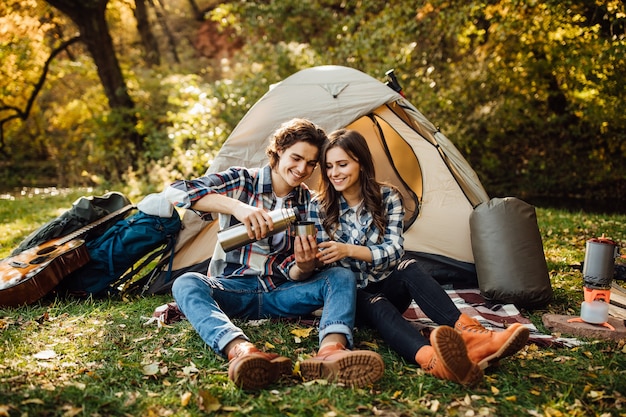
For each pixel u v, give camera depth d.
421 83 9.56
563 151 10.89
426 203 4.15
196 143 10.25
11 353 2.59
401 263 2.81
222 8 11.47
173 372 2.46
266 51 10.73
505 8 8.52
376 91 4.11
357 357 2.25
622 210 9.40
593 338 2.93
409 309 3.36
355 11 10.39
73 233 3.82
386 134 4.31
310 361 2.33
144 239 3.71
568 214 7.48
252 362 2.20
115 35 17.98
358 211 2.91
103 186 11.12
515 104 10.24
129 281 4.00
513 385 2.39
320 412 2.12
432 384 2.33
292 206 2.94
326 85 4.14
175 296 2.64
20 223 7.06
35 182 14.83
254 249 2.89
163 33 20.62
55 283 3.42
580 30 8.02
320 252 2.69
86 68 13.86
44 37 13.37
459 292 3.86
